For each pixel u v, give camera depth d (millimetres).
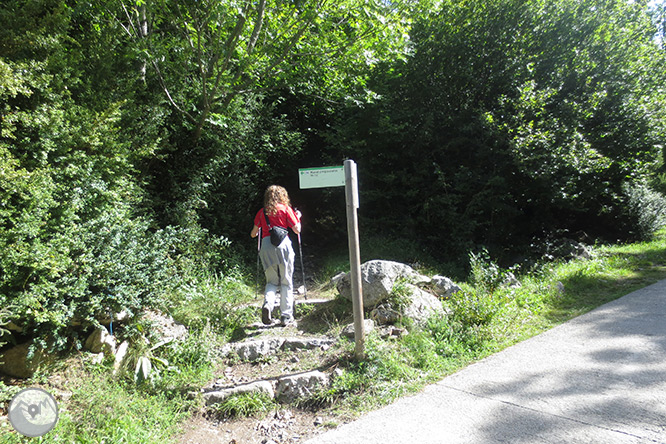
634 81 9844
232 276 6469
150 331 4172
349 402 3400
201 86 7227
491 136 8859
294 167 10000
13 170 3400
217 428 3240
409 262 7910
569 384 3383
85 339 3941
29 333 3822
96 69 5438
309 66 7672
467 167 8953
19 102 4141
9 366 3561
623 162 10242
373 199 9008
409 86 9805
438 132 9531
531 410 3041
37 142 3953
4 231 3301
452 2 9859
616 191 10797
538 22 9547
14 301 3211
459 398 3295
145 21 7270
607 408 2984
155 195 6613
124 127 5586
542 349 4160
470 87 9789
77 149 4508
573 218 11391
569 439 2658
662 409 2906
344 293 4926
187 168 6996
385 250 8164
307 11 6742
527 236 10188
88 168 4215
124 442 2828
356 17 7332
